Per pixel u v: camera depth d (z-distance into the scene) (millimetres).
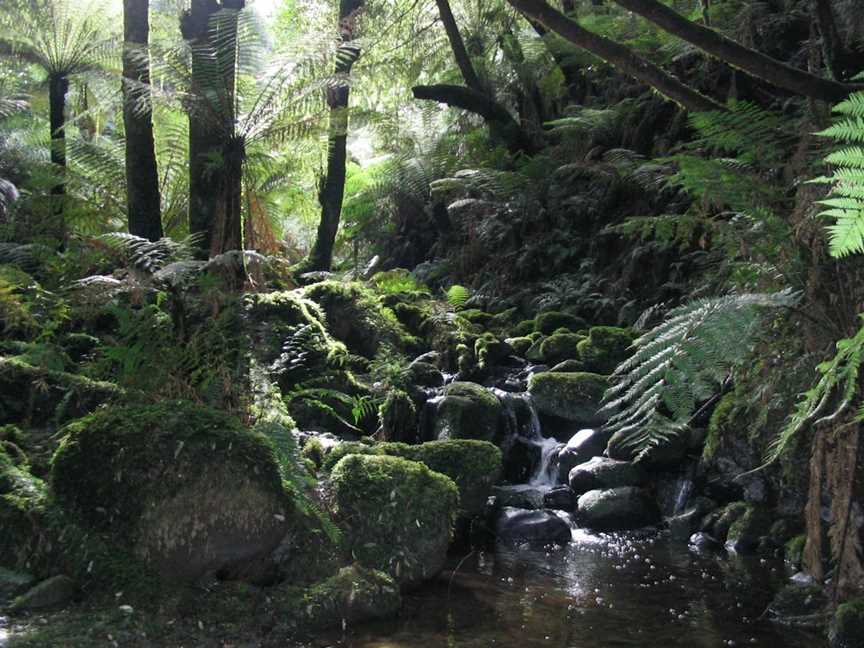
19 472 3352
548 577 3812
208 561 3092
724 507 4684
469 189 9789
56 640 2633
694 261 6727
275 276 6227
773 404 3039
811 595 3338
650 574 3887
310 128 5859
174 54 5730
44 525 3092
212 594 3068
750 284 3135
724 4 7375
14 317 4145
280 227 9250
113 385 4297
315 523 3480
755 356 2957
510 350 6625
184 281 4059
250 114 5500
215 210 5762
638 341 2264
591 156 9047
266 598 3094
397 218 11297
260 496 3160
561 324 7324
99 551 3053
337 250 11531
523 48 10562
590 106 9891
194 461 3127
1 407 4145
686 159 2998
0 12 7766
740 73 7051
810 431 3742
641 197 8109
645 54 8047
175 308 4074
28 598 2861
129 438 3193
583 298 7789
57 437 3883
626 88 9148
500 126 9969
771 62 2824
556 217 9039
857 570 3035
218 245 5262
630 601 3482
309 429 4973
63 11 7816
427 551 3588
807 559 3076
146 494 3090
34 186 6379
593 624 3193
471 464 4359
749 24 6754
